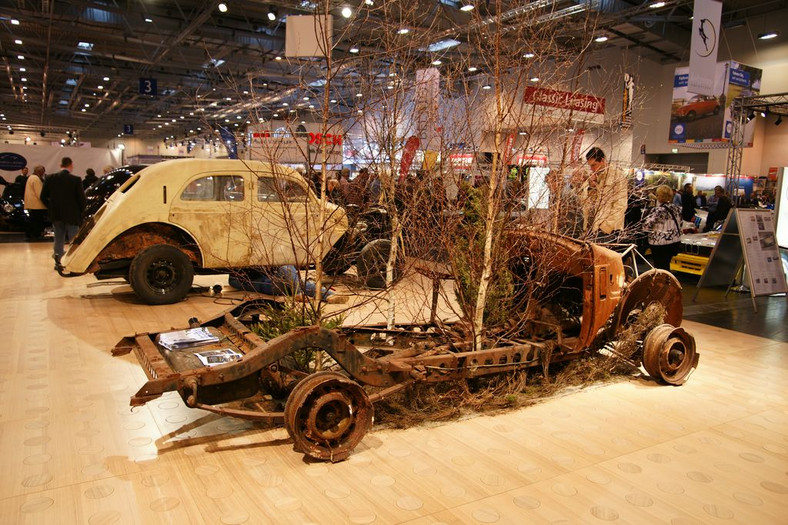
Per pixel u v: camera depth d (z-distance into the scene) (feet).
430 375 12.37
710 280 28.25
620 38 56.49
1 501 8.80
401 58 15.03
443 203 14.70
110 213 23.09
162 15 61.31
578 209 16.57
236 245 24.23
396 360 11.89
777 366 17.48
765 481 10.12
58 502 8.81
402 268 15.87
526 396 13.88
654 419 12.89
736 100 40.14
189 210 23.67
